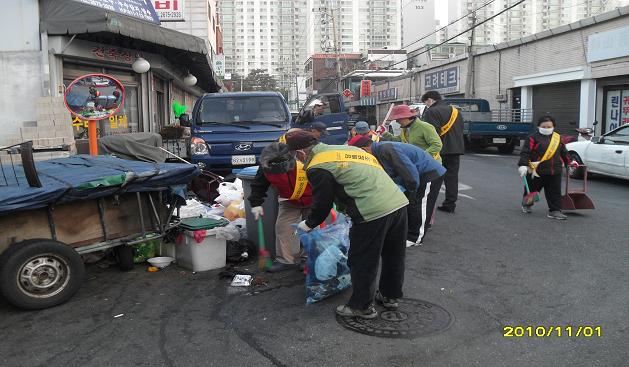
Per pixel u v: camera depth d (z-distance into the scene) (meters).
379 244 4.01
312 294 4.55
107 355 3.66
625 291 4.81
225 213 6.79
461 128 8.16
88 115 7.09
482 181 11.99
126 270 5.57
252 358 3.60
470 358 3.59
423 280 5.18
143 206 5.36
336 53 41.34
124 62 12.30
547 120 7.79
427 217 6.62
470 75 28.03
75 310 4.48
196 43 12.29
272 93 10.73
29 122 10.16
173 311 4.45
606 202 9.41
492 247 6.35
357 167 3.96
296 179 5.08
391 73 47.47
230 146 9.45
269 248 5.82
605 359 3.57
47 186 4.51
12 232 4.55
